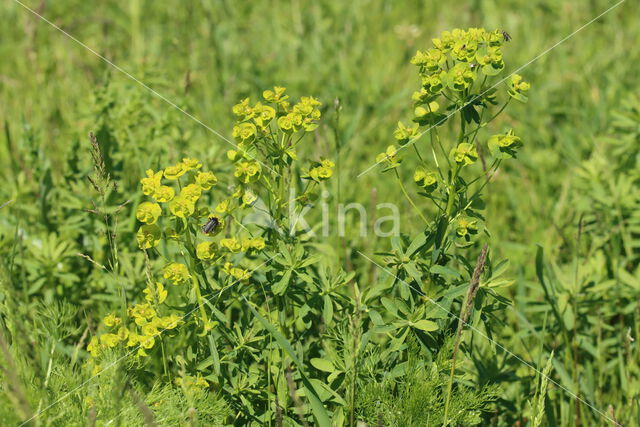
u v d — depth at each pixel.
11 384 2.47
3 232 4.34
